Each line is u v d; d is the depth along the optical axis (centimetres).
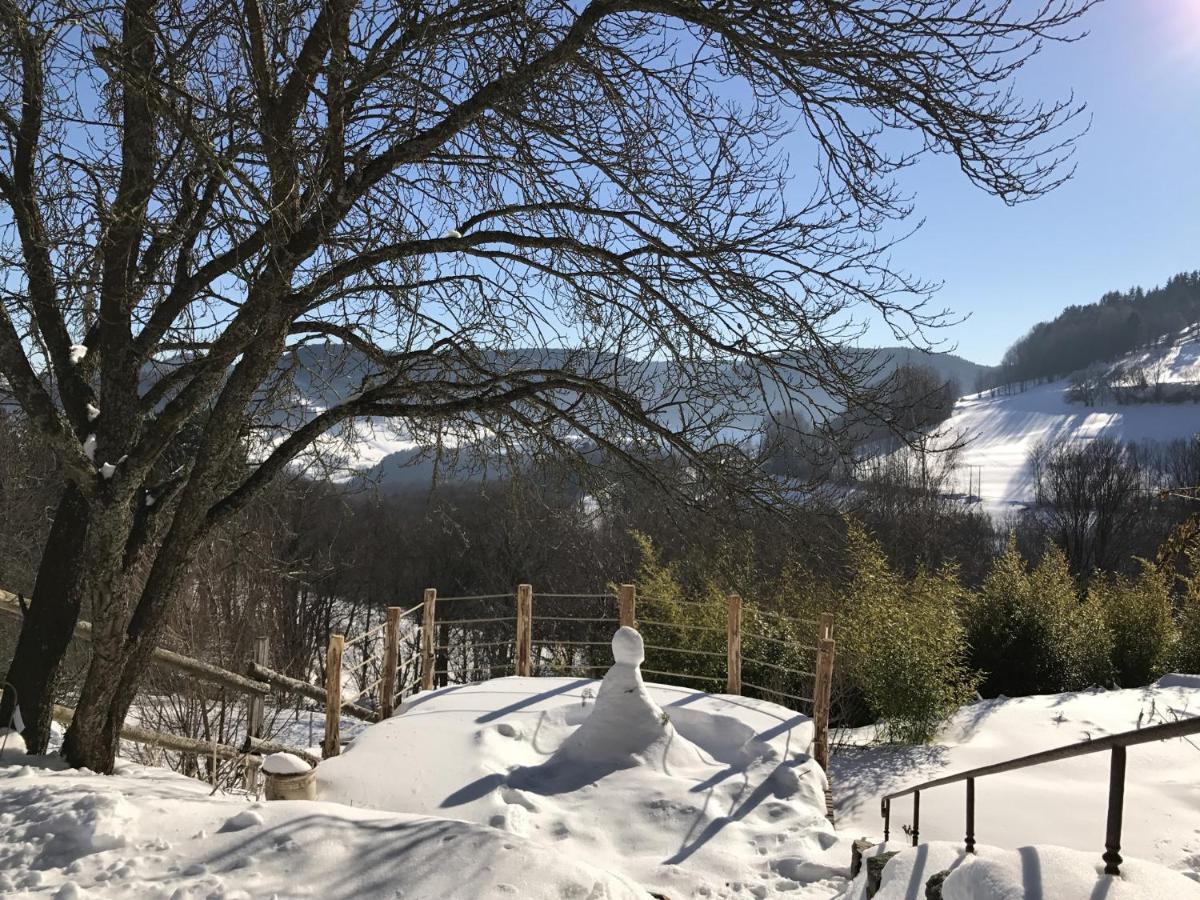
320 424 619
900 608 1232
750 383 634
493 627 2441
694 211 598
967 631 1542
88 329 641
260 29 498
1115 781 274
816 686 809
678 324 622
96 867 395
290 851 418
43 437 510
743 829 623
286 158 496
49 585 598
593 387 641
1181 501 3691
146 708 1183
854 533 1256
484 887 393
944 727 1257
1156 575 1684
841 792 1002
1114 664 1633
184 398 527
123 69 450
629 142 596
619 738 729
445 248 572
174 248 630
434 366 680
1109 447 3984
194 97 471
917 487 2583
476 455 759
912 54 530
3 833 423
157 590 579
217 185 540
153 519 612
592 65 548
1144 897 253
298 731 1594
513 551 2283
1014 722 1251
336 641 766
